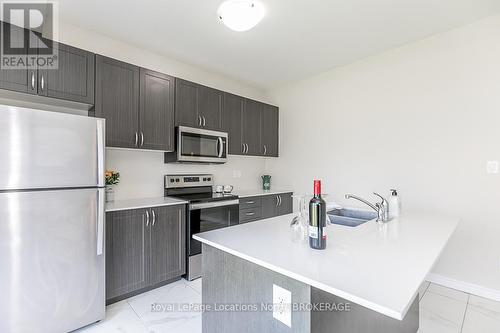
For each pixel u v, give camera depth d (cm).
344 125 342
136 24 247
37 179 165
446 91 260
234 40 276
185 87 302
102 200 193
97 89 233
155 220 248
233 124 356
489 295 236
